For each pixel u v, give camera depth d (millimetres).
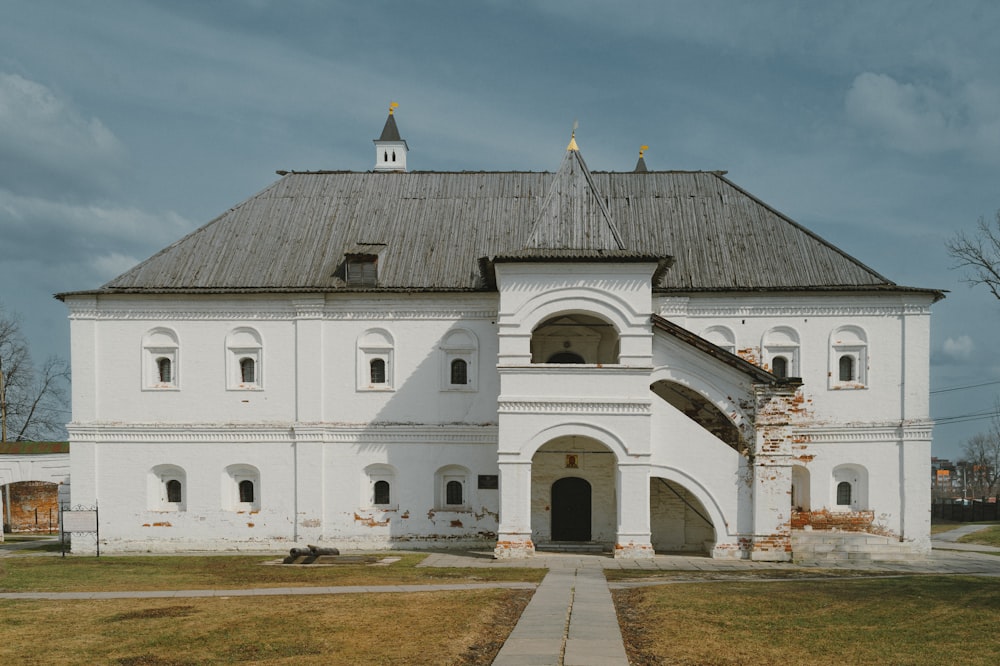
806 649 13852
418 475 31234
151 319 31922
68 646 14094
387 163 44531
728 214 34375
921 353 31234
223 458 31547
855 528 30781
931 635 14820
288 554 29984
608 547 29703
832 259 32312
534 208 34906
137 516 31359
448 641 14102
